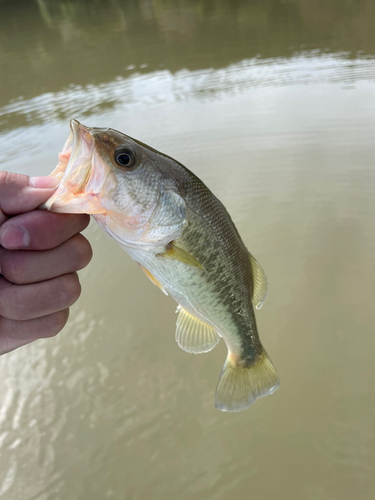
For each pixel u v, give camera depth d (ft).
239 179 3.12
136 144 0.78
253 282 1.03
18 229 0.60
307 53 5.08
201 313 0.93
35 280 0.64
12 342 0.72
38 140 3.83
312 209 2.81
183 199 0.82
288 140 3.43
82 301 2.43
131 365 2.10
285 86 4.33
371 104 3.71
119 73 5.47
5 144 3.84
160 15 8.18
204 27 6.92
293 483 1.64
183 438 1.81
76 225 0.65
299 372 1.99
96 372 2.08
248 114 3.87
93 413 1.92
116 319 2.31
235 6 7.89
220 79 4.77
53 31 8.21
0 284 0.64
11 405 1.98
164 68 5.41
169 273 0.85
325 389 1.91
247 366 1.06
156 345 2.18
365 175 2.95
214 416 1.87
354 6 6.66
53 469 1.74
